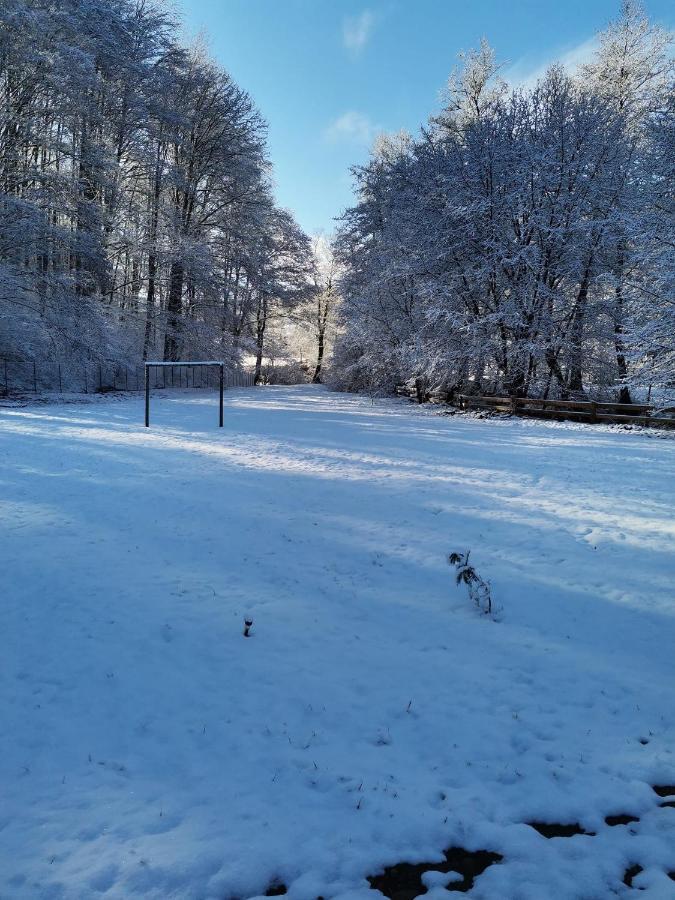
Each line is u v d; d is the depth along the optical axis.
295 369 57.72
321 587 5.60
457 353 24.73
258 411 23.03
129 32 26.69
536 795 2.91
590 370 24.97
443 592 5.53
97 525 7.25
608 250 22.02
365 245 34.28
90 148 25.14
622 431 18.38
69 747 3.26
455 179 24.03
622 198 20.03
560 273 22.98
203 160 33.50
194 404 25.66
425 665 4.25
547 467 11.49
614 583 5.70
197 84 31.72
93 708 3.65
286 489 9.29
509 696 3.85
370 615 5.05
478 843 2.61
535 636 4.71
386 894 2.33
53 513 7.70
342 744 3.35
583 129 22.30
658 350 17.59
